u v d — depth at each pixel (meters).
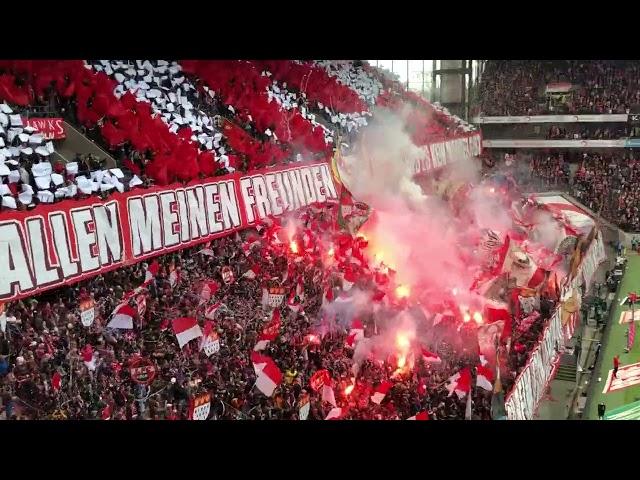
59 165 16.58
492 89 55.88
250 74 29.84
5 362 12.18
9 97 17.22
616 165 51.56
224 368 14.58
